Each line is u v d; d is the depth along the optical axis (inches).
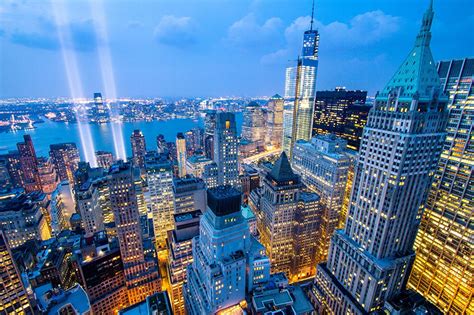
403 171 4788.4
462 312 6048.2
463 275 6003.9
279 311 4717.0
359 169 5738.2
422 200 5334.6
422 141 4707.2
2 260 4311.0
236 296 5221.5
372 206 5413.4
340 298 6171.3
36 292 5935.0
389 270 5236.2
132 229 6875.0
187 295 6574.8
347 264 6038.4
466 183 5930.1
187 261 7180.1
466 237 5930.1
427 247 6993.1
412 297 5378.9
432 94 4601.4
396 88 4837.6
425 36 4618.6
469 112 5851.4
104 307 6688.0
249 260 5324.8
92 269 6412.4
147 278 7332.7
